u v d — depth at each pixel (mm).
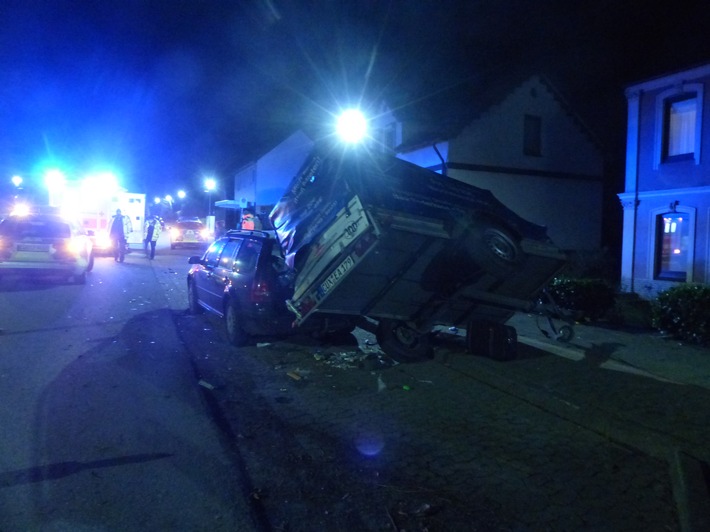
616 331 9547
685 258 14633
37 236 13875
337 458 4938
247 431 5480
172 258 24141
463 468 4805
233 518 3893
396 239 6375
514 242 6840
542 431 5660
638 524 3998
